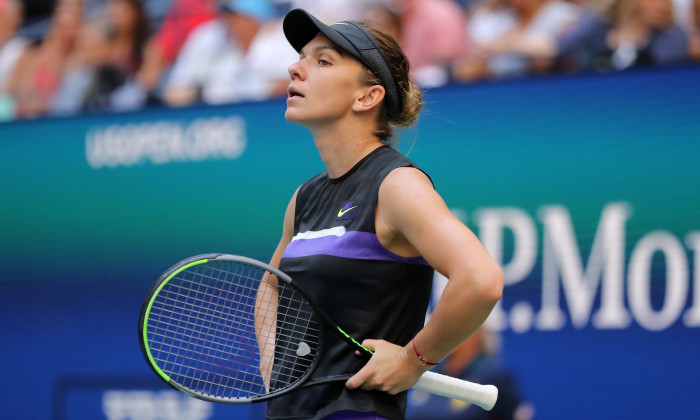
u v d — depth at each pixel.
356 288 7.27
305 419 7.38
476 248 6.77
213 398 7.55
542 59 18.02
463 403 16.72
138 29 22.14
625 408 16.00
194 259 7.55
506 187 17.36
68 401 20.17
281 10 20.98
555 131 17.14
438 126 17.91
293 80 7.93
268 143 19.47
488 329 16.97
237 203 19.55
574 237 16.75
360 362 7.30
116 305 20.17
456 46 18.80
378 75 7.78
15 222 21.28
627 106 16.70
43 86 22.41
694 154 16.19
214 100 20.73
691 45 16.78
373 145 7.82
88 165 20.91
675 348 15.83
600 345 16.30
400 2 19.58
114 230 20.44
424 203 6.93
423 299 7.58
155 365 7.71
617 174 16.62
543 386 16.53
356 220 7.33
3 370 20.73
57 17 22.94
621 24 17.44
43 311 20.70
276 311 8.16
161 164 20.30
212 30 21.41
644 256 16.23
